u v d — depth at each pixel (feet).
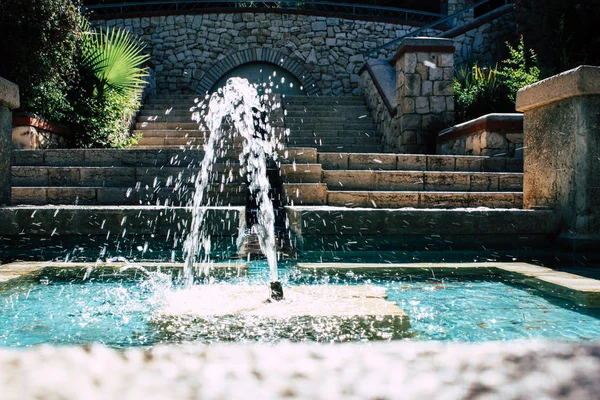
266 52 48.60
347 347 2.57
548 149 14.52
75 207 14.21
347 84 49.16
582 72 13.00
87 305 7.69
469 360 2.23
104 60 28.71
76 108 27.37
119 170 18.53
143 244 13.76
